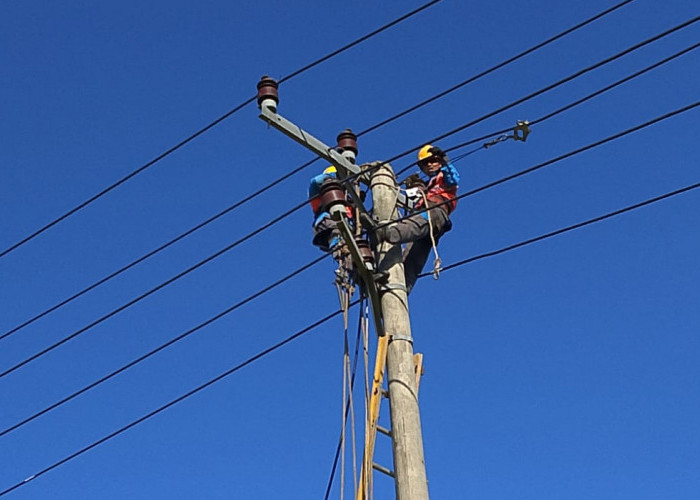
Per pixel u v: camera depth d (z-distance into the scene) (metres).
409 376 9.12
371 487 8.71
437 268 9.96
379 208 10.06
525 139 9.66
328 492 9.42
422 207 10.40
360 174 9.89
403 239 10.00
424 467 8.68
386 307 9.53
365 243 9.59
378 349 9.27
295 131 9.64
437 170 10.73
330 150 9.90
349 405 9.63
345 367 9.77
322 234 10.70
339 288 10.17
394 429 8.85
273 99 9.61
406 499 8.46
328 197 9.50
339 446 9.48
